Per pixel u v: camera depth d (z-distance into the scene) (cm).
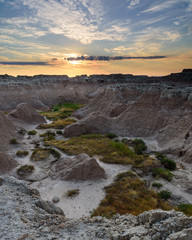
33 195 1359
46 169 2486
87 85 12562
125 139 3700
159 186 2033
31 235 920
